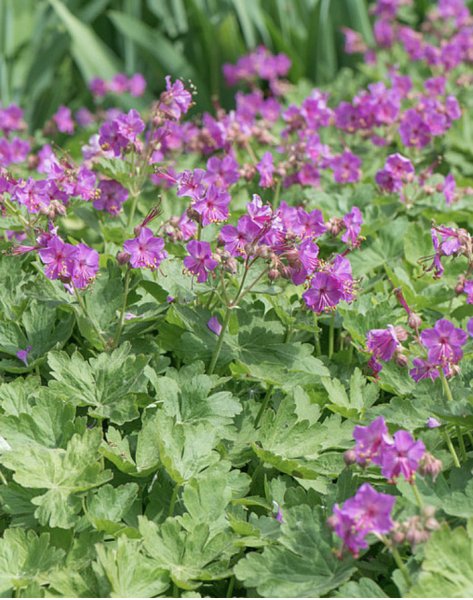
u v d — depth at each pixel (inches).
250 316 166.6
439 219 230.1
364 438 122.0
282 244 154.1
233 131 243.0
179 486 145.9
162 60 378.9
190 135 247.9
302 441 153.2
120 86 362.0
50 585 128.6
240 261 178.1
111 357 157.4
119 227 204.7
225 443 157.6
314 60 390.6
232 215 214.7
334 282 154.6
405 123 245.9
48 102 395.2
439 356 143.0
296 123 240.5
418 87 345.4
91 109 392.5
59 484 138.3
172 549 133.6
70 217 227.3
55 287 172.2
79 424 145.9
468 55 339.9
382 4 390.9
